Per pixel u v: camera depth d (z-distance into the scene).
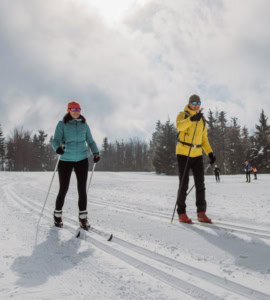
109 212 5.79
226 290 2.00
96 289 2.02
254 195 9.71
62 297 1.88
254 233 3.65
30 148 75.94
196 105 4.54
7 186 15.89
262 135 55.53
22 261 2.63
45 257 2.75
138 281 2.16
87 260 2.65
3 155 74.00
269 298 1.86
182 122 4.46
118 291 1.98
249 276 2.23
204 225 4.28
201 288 2.03
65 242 3.31
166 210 6.18
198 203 4.64
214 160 4.81
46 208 6.41
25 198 8.82
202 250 2.97
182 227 4.14
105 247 3.12
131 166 98.62
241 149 59.22
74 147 4.30
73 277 2.24
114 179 26.00
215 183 18.66
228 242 3.25
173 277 2.24
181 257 2.73
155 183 19.22
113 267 2.46
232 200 8.29
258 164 53.47
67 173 4.30
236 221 4.71
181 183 4.59
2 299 1.84
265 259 2.63
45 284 2.10
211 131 64.44
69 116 4.33
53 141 4.28
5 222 4.58
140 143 99.12
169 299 1.86
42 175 33.56
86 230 3.96
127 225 4.35
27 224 4.42
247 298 1.86
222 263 2.56
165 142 52.59
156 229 4.02
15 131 75.00
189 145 4.62
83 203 4.17
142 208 6.52
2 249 3.01
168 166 51.47
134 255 2.80
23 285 2.08
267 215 5.29
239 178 26.52
